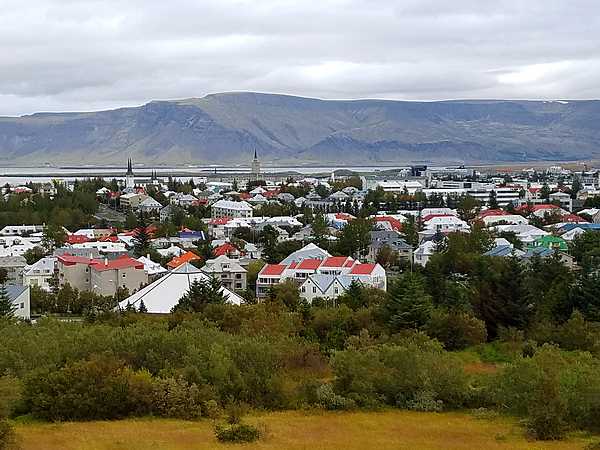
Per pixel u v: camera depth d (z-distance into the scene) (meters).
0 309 109.38
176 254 190.25
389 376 67.19
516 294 100.06
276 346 73.44
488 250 173.88
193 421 59.91
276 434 55.50
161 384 61.81
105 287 147.88
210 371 65.56
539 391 58.53
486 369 81.44
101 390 60.56
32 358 68.81
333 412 64.44
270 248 186.50
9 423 53.69
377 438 54.91
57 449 50.16
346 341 87.31
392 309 96.69
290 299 121.69
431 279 124.06
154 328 79.69
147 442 52.12
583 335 88.38
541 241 193.12
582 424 57.72
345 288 126.88
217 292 114.06
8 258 173.25
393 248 191.12
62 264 152.25
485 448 52.31
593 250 155.12
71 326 87.75
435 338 87.38
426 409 65.06
